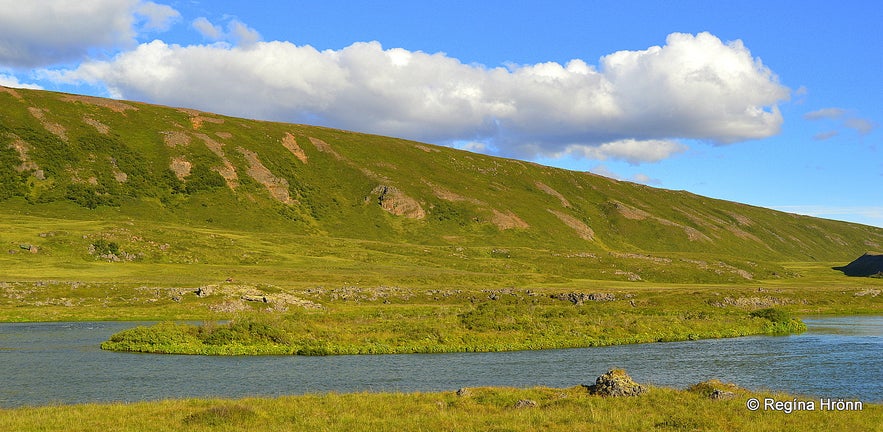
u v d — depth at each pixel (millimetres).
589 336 55562
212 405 25922
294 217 193000
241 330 49656
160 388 33062
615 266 158250
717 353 48219
